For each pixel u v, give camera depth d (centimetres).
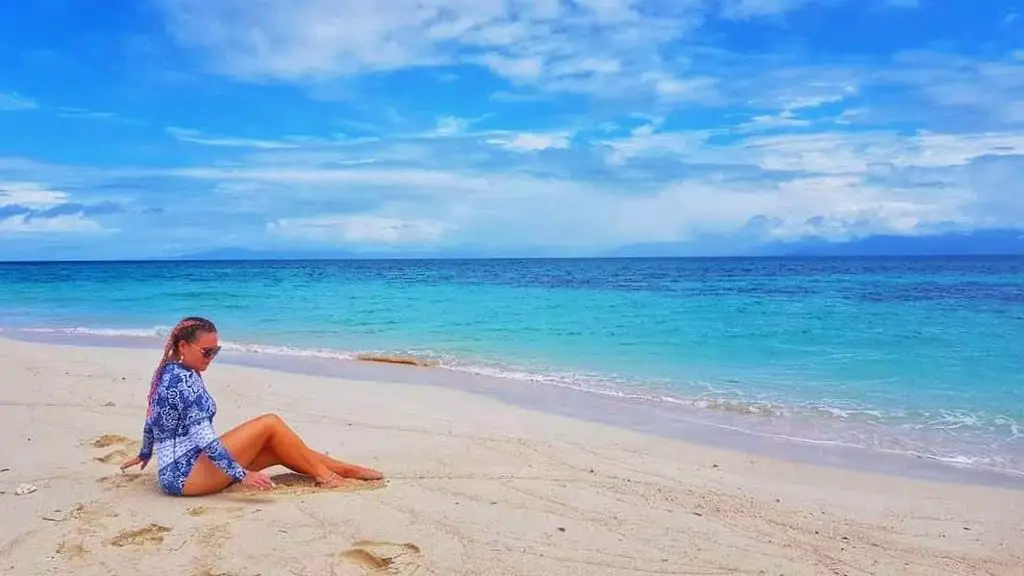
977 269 6831
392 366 1302
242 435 539
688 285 3997
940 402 995
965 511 575
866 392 1062
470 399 992
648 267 8181
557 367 1287
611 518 521
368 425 801
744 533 506
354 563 423
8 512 485
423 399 984
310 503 517
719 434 819
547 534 484
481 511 522
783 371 1241
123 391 940
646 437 794
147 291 3531
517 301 2806
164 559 418
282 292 3406
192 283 4369
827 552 480
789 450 756
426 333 1784
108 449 652
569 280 4684
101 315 2319
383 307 2542
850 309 2370
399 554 439
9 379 1015
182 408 516
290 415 848
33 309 2550
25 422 753
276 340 1664
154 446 551
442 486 578
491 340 1647
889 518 555
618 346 1548
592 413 916
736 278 4994
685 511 546
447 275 5650
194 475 514
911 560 472
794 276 5284
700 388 1093
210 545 438
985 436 822
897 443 791
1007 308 2378
